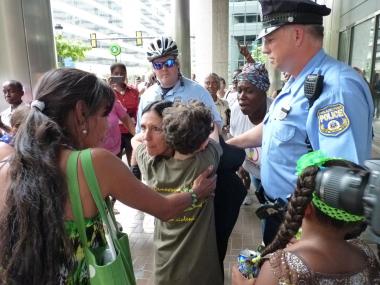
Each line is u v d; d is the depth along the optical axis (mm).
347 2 9516
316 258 986
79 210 1078
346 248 1024
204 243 1652
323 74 1521
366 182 721
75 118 1126
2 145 1216
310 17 1590
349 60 9164
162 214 1317
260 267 1135
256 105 2730
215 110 3131
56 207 1011
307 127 1533
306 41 1610
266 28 1691
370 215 651
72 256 1071
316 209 989
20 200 988
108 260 1144
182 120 1555
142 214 4246
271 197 1763
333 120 1422
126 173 1159
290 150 1621
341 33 10281
